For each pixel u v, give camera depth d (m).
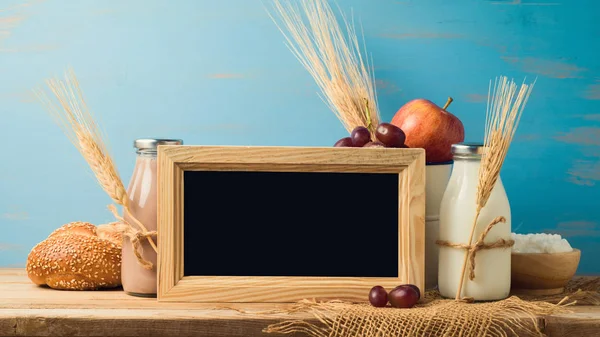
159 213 1.27
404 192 1.28
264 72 1.69
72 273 1.36
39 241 1.71
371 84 1.69
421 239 1.28
